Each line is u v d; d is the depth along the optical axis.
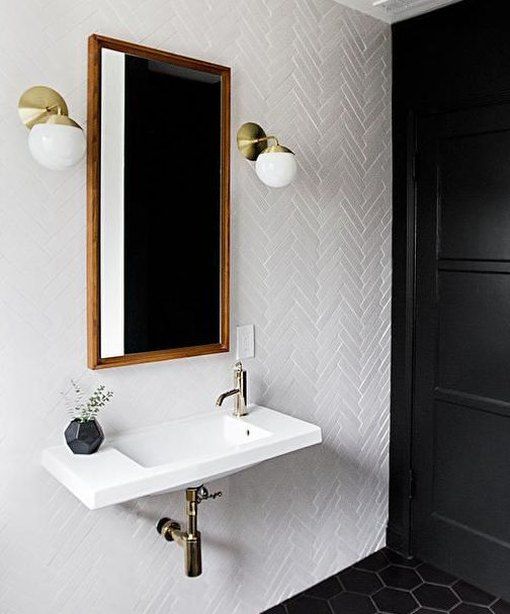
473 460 2.74
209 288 2.26
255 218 2.42
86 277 1.97
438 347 2.85
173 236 2.15
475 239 2.68
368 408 2.93
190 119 2.17
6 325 1.82
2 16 1.76
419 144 2.86
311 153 2.59
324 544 2.78
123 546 2.11
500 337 2.61
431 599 2.64
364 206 2.84
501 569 2.65
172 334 2.17
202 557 2.34
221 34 2.25
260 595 2.54
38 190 1.85
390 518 3.05
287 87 2.48
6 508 1.85
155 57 2.05
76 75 1.90
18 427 1.86
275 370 2.53
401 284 2.96
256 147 2.31
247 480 2.46
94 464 1.79
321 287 2.68
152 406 2.15
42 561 1.93
